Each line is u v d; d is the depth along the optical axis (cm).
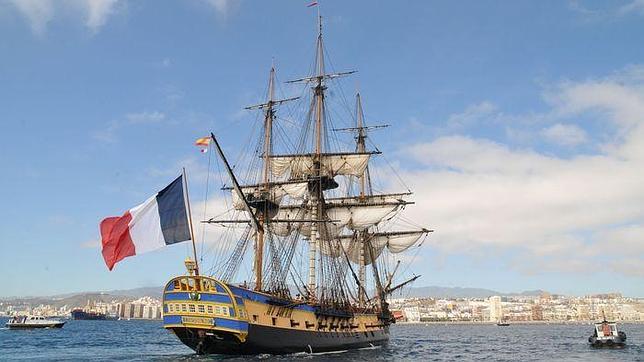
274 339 5738
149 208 5150
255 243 7112
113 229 4972
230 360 5512
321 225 8394
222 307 5222
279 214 8688
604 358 8050
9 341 10325
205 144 5869
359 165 9038
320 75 9031
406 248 10281
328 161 9038
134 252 5019
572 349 10262
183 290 5347
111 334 14675
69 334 14075
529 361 7500
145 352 7538
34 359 6412
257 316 5516
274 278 6906
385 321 9906
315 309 6562
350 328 7775
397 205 9169
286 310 5991
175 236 5222
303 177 8744
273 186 7925
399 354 8025
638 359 7844
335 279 8006
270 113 7769
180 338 5591
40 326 17725
